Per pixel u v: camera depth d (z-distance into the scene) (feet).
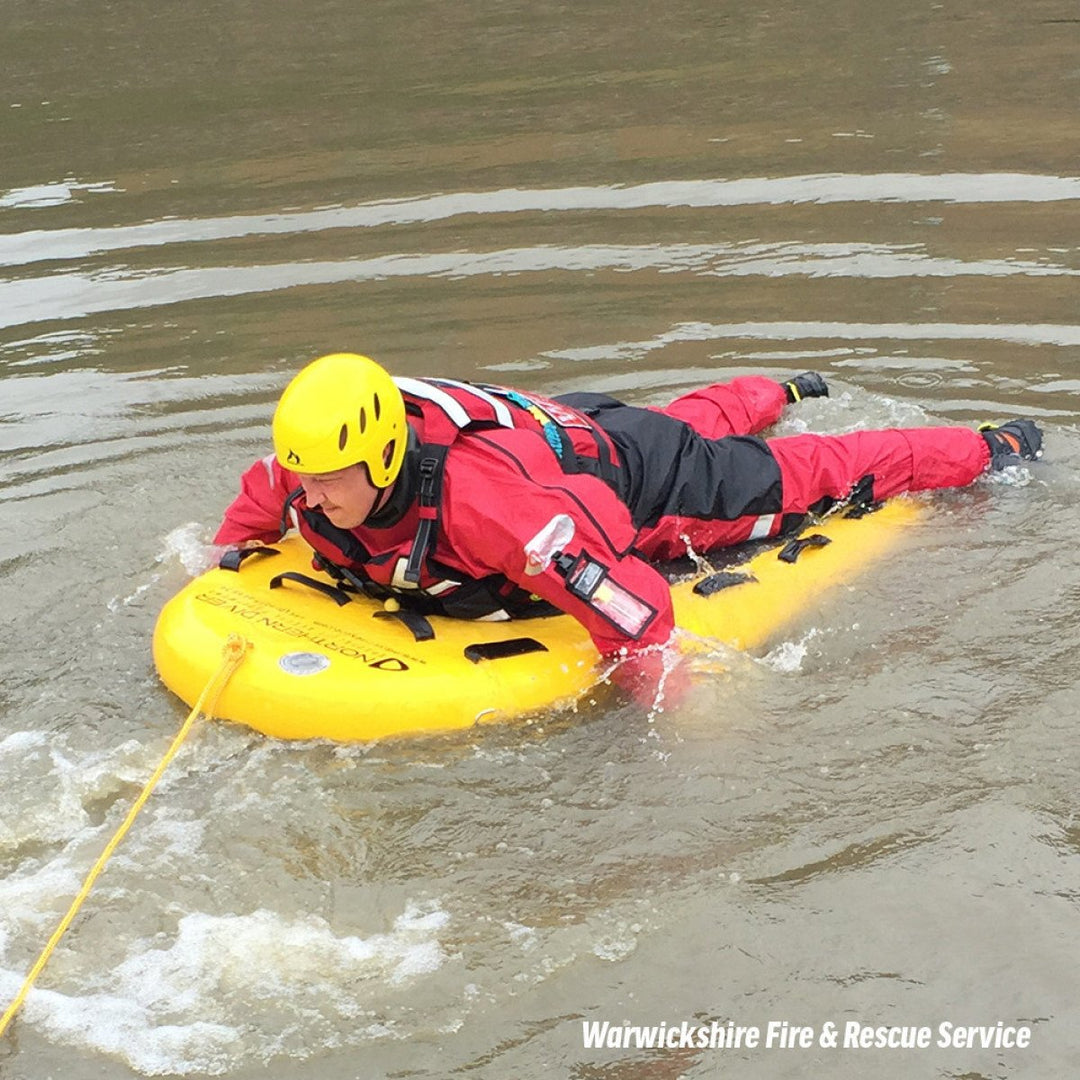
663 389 19.72
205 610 14.24
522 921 11.16
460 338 21.47
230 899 11.46
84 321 22.62
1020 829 11.76
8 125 31.42
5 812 12.43
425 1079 9.93
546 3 37.99
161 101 32.37
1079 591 14.97
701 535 15.65
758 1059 9.93
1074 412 18.78
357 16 37.91
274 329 22.06
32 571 16.10
